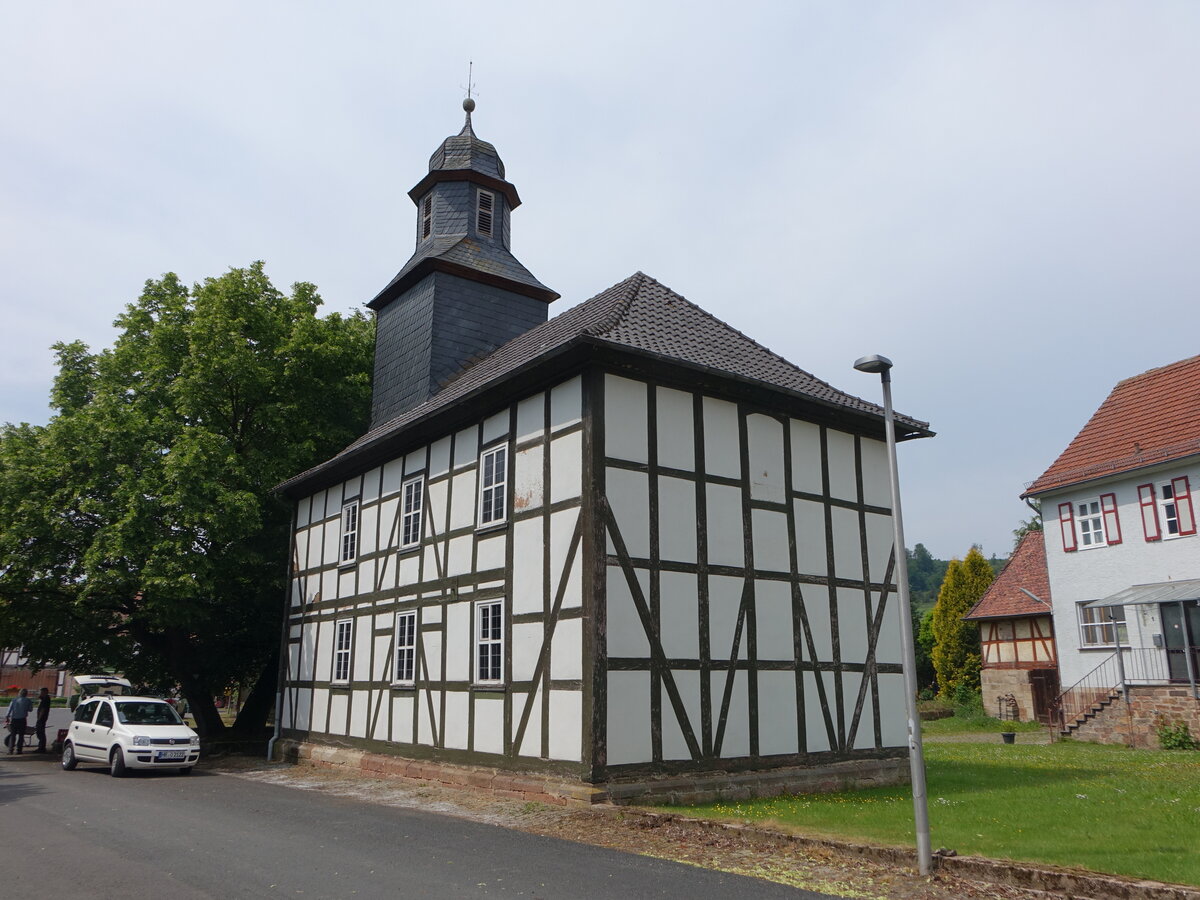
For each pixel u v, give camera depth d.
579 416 12.23
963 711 32.75
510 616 13.07
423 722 15.07
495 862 8.07
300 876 7.50
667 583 12.17
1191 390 24.44
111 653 25.48
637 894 6.88
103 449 21.23
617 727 11.20
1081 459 25.95
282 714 21.36
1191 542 22.33
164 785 15.09
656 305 15.22
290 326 25.86
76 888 7.11
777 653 13.24
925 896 6.94
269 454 24.03
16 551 20.88
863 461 15.48
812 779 12.86
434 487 16.00
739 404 13.77
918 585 112.69
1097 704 22.47
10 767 19.00
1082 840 8.59
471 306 21.44
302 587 21.59
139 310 25.36
